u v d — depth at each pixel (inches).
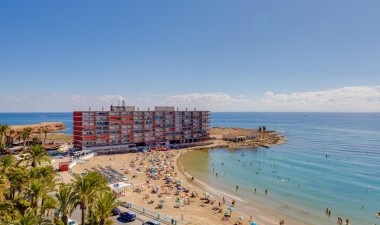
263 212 3083.2
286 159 6338.6
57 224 1526.8
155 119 7170.3
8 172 1934.1
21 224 1240.2
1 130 4852.4
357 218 2982.3
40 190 1704.0
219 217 2775.6
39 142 5974.4
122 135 6565.0
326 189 4040.4
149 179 4042.8
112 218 2375.7
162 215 2468.0
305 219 2920.8
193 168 5221.5
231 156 6584.6
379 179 4633.4
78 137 6063.0
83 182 1582.2
